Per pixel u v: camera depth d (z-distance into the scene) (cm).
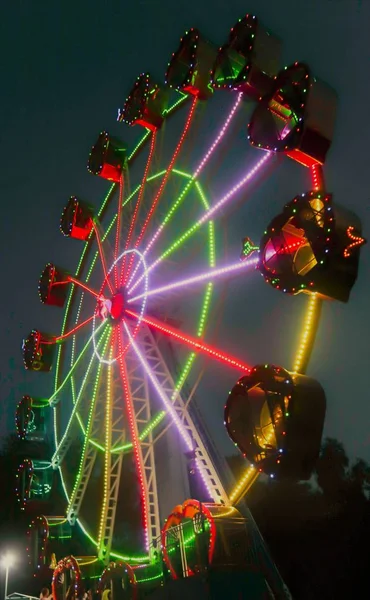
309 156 1266
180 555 1523
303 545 2589
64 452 2484
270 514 2755
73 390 2400
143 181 2131
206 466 1603
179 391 1716
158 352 1828
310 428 1105
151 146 2181
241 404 1205
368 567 2336
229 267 1598
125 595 1742
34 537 2342
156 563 1669
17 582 3762
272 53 1485
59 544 2319
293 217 1179
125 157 2400
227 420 1207
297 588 2470
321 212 1134
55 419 2612
